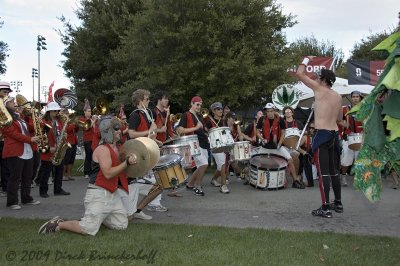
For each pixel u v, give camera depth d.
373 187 3.44
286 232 5.61
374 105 3.25
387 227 6.03
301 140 9.60
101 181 5.52
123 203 6.08
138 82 17.27
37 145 8.59
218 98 15.47
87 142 12.12
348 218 6.59
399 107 3.00
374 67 15.16
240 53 15.15
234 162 11.26
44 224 5.64
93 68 23.53
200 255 4.62
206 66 15.67
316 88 6.79
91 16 22.98
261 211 7.18
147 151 5.56
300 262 4.38
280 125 10.02
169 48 16.28
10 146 7.62
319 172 6.71
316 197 8.57
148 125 7.13
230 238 5.30
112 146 5.63
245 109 17.80
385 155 3.41
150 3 16.14
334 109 6.69
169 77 15.95
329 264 4.32
